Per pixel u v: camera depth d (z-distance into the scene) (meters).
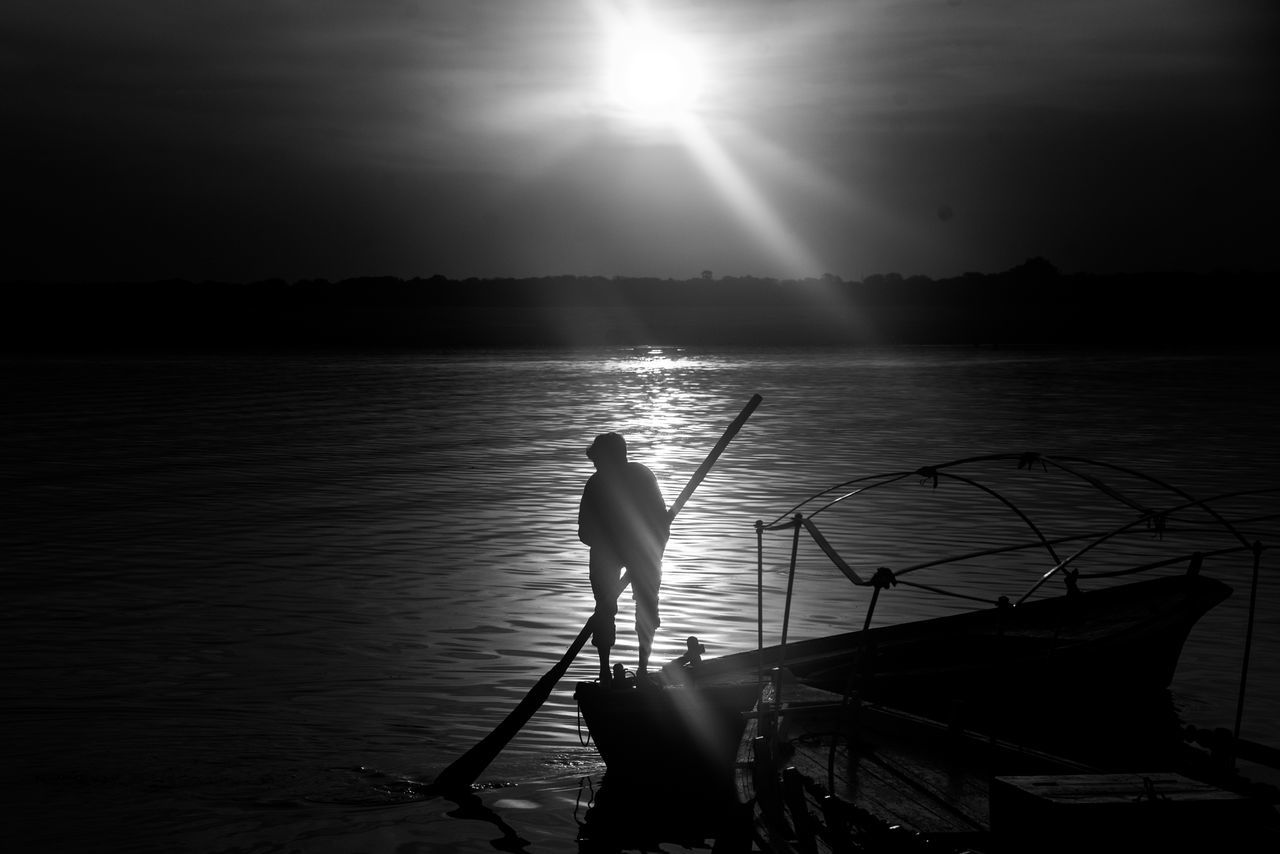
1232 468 22.73
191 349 97.75
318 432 30.78
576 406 38.75
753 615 11.86
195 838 6.98
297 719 8.96
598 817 7.42
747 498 19.00
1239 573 13.63
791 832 6.04
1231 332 137.88
